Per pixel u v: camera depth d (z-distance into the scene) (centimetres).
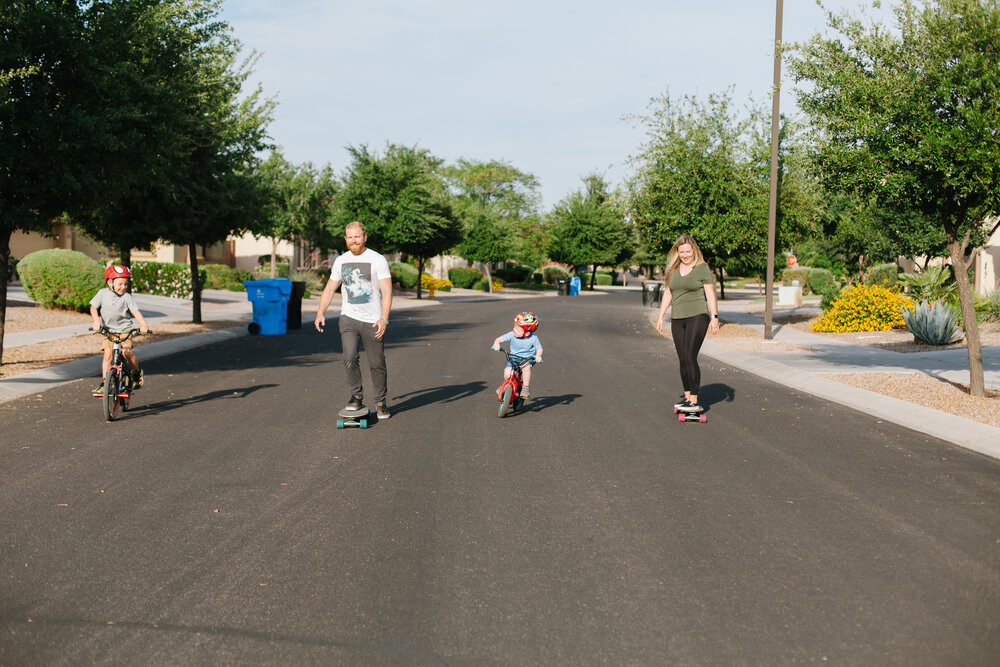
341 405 945
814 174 1128
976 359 1015
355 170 3862
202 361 1387
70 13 1069
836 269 4597
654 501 558
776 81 1827
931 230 2839
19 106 1037
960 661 328
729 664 325
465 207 5753
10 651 331
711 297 860
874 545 470
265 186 2105
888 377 1202
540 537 480
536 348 878
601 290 6744
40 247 3691
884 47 988
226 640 342
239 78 1867
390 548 458
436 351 1586
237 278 3881
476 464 662
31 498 549
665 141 2142
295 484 593
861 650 337
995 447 739
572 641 344
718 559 445
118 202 1817
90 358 1319
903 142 973
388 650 335
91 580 406
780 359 1459
